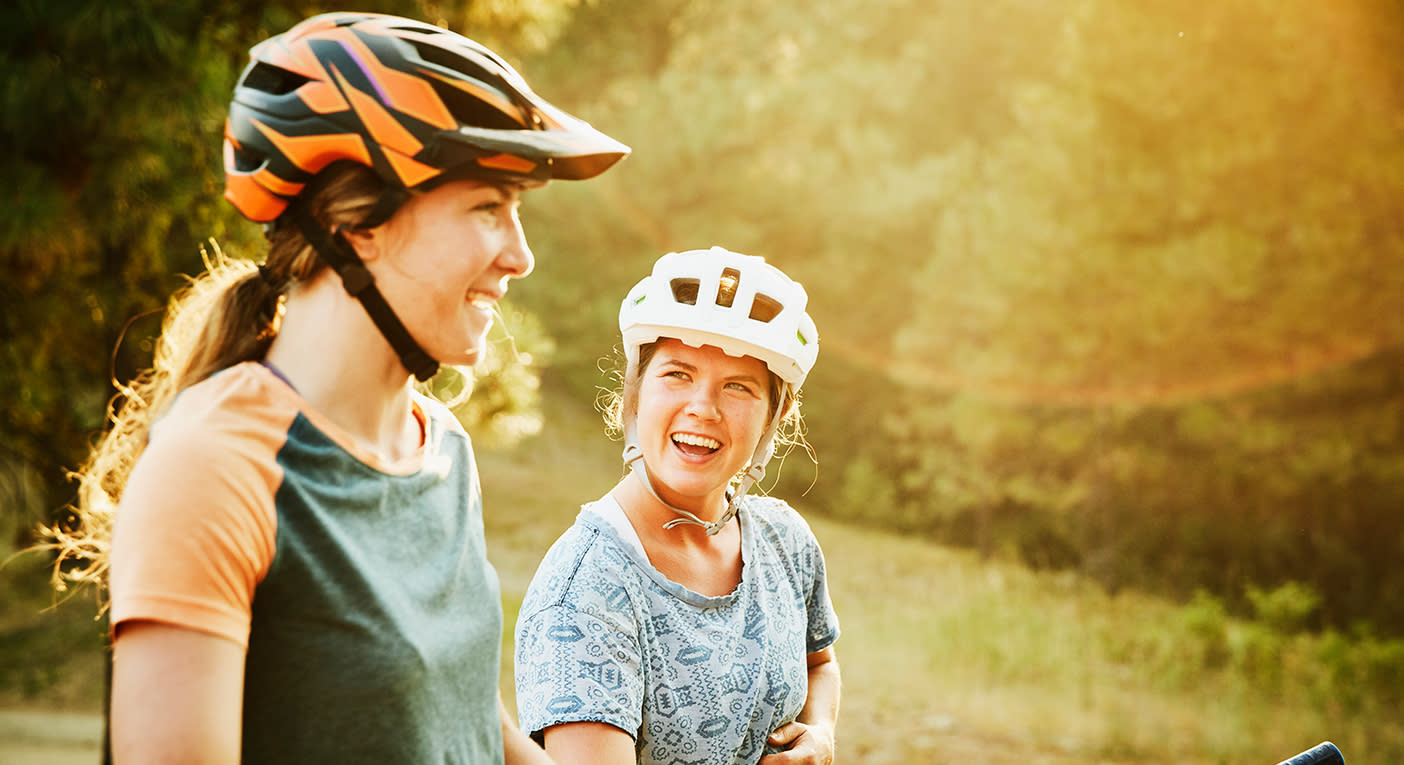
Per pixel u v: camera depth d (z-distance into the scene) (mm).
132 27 5328
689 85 25469
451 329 1165
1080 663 12758
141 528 997
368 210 1116
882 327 23047
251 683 1070
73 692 13562
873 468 22906
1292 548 15844
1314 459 14570
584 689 1634
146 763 960
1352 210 13859
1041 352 16453
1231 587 16188
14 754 10289
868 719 10688
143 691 971
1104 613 15148
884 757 9664
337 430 1123
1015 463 18438
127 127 5637
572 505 20016
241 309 1195
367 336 1161
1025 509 20094
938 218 21734
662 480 1812
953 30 22516
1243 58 14141
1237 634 12953
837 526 21547
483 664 1272
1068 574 17547
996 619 14305
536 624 1705
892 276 22859
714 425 1799
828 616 2111
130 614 971
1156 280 14797
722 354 1810
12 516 15766
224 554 1008
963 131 22859
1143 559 17109
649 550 1819
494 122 1173
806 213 23516
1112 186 15016
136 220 6398
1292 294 14031
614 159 1252
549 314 25297
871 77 23328
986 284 17109
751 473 1903
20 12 5250
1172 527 16875
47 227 5609
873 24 25031
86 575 1276
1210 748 10172
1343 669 11969
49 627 15688
